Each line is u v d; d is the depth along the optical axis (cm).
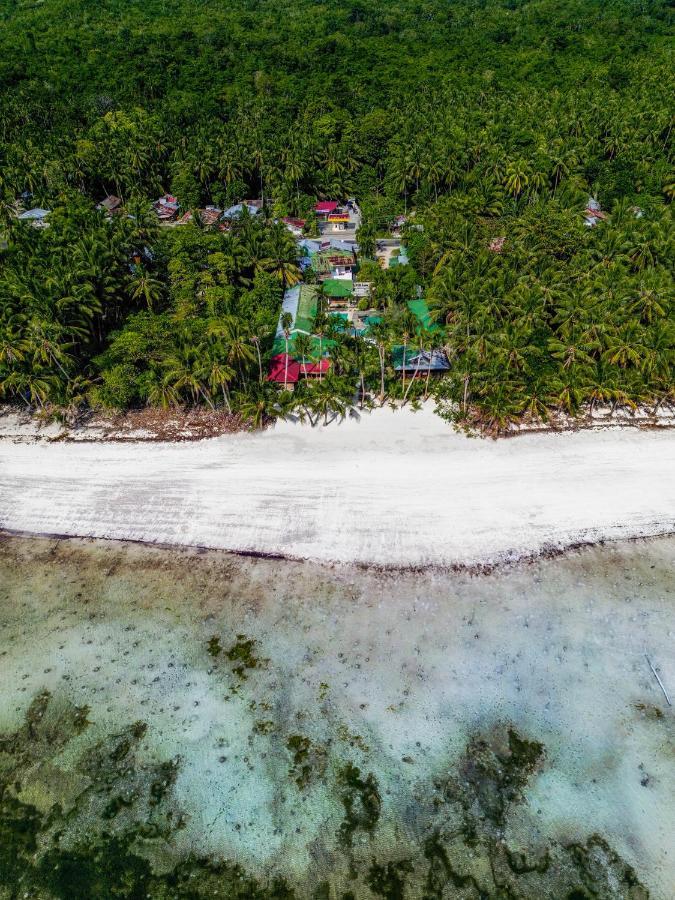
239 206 9869
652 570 4409
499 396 5250
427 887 2922
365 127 10756
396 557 4484
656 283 5959
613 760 3356
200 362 5378
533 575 4375
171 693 3734
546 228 7400
